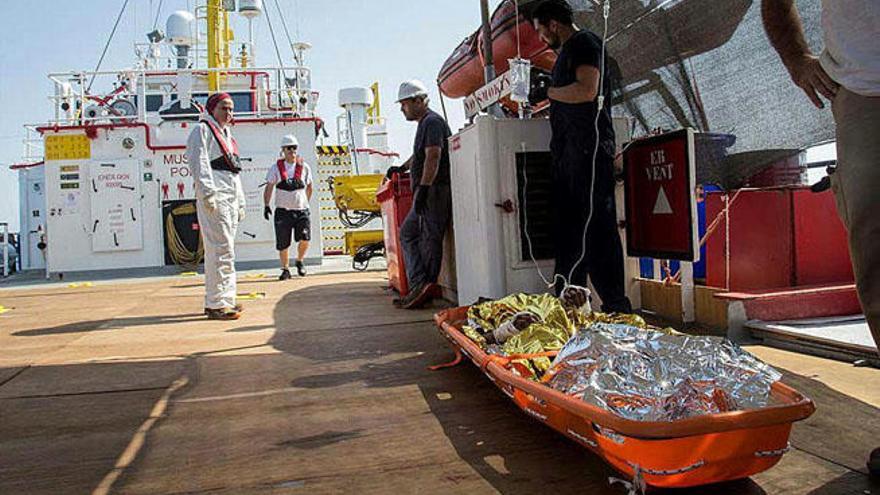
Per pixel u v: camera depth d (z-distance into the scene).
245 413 2.82
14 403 3.06
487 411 2.69
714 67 4.04
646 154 3.91
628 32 4.59
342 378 3.33
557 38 3.79
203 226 5.51
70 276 11.15
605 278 3.72
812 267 3.94
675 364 1.93
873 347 2.95
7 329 5.37
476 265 4.38
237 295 7.21
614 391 1.85
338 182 11.25
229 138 5.75
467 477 2.03
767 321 3.60
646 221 3.95
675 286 4.14
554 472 2.04
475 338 3.05
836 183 2.00
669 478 1.69
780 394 1.92
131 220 11.23
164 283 9.37
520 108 4.46
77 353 4.22
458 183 4.70
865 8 1.85
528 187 4.16
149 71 12.46
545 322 2.91
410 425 2.56
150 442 2.49
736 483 1.88
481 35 5.16
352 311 5.62
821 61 2.02
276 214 9.24
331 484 2.04
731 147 4.01
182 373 3.58
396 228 6.43
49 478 2.17
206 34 14.55
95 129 11.15
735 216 3.84
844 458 2.02
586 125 3.62
